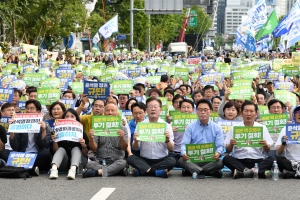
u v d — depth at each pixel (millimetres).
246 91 15859
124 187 11320
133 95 18578
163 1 47906
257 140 12430
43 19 44281
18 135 12984
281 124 13664
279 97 16969
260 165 12453
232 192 10898
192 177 12492
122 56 56406
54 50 63375
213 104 16312
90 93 16609
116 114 12852
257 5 51812
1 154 13055
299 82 21969
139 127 12555
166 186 11469
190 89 21172
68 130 12469
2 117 13742
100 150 13008
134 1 82875
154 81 25172
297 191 11016
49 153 13016
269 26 51750
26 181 11898
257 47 61031
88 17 64312
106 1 81812
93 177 12453
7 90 16812
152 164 12773
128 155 13156
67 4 46594
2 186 11344
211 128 12758
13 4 35312
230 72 29094
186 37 129375
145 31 88062
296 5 36375
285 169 12508
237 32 57688
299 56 35125
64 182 11805
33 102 13586
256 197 10477
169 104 17531
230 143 12484
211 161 12570
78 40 73812
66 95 17250
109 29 53781
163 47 132125
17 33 50125
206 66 30672
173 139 13125
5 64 30594
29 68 26672
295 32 36375
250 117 12539
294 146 12664
